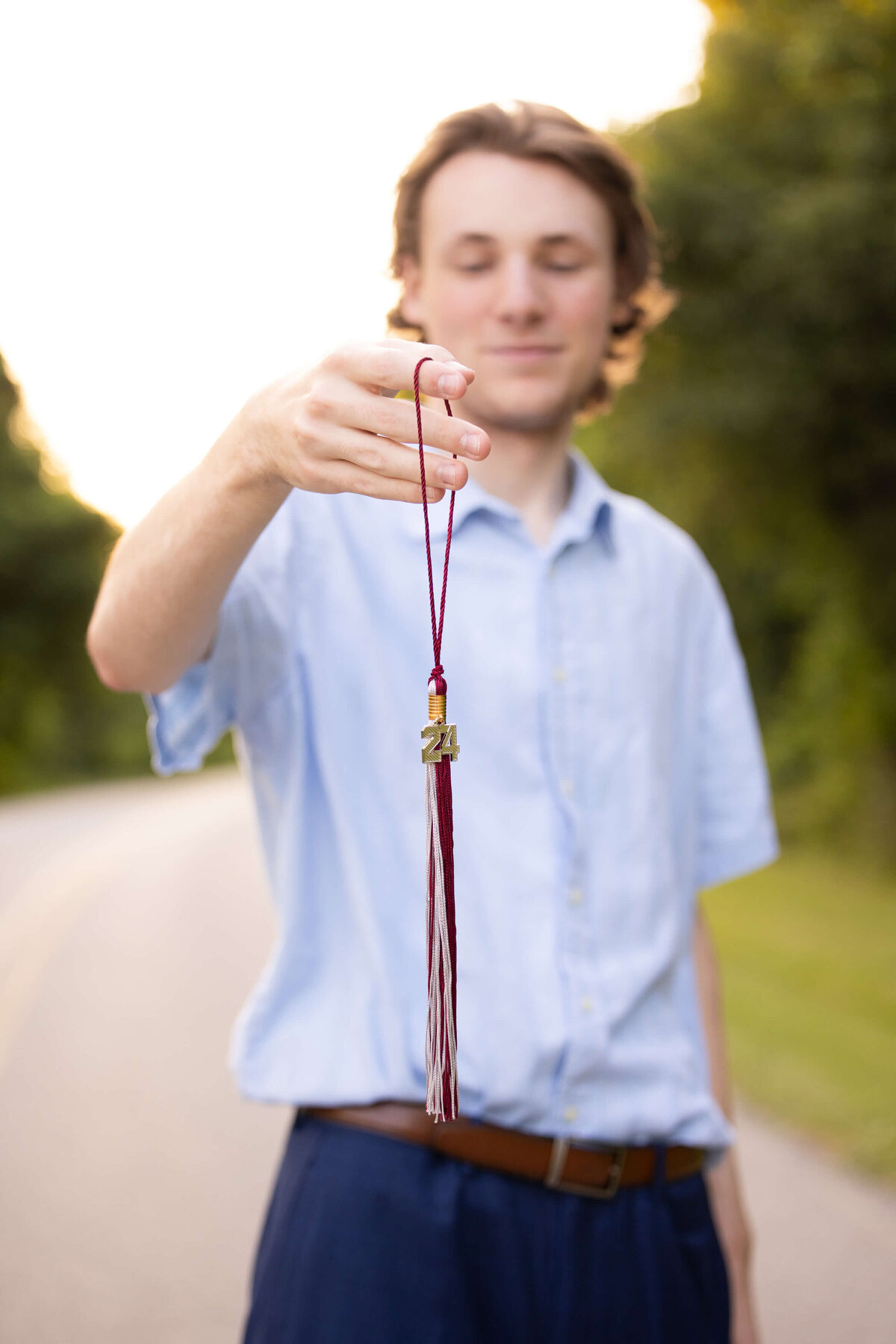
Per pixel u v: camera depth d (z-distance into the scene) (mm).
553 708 1370
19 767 31969
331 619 1328
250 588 1254
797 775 13562
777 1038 5098
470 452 883
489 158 1394
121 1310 3008
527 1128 1282
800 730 13625
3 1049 5555
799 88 8867
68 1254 3324
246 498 1009
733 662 1665
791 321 9039
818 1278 3055
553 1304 1260
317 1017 1322
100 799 29750
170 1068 5121
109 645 1146
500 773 1338
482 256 1402
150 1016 6117
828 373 9250
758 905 9023
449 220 1403
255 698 1311
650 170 8797
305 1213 1250
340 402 893
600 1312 1276
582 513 1455
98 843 17047
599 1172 1298
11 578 30438
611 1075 1315
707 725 1643
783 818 12945
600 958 1344
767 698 15188
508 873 1314
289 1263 1238
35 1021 6098
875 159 8352
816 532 11305
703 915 1618
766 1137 4000
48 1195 3752
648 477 11930
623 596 1470
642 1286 1304
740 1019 5449
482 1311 1233
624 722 1421
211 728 1304
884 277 8492
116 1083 4926
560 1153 1283
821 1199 3510
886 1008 5613
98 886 11969
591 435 12656
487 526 1394
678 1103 1361
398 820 1320
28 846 16781
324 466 918
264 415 949
